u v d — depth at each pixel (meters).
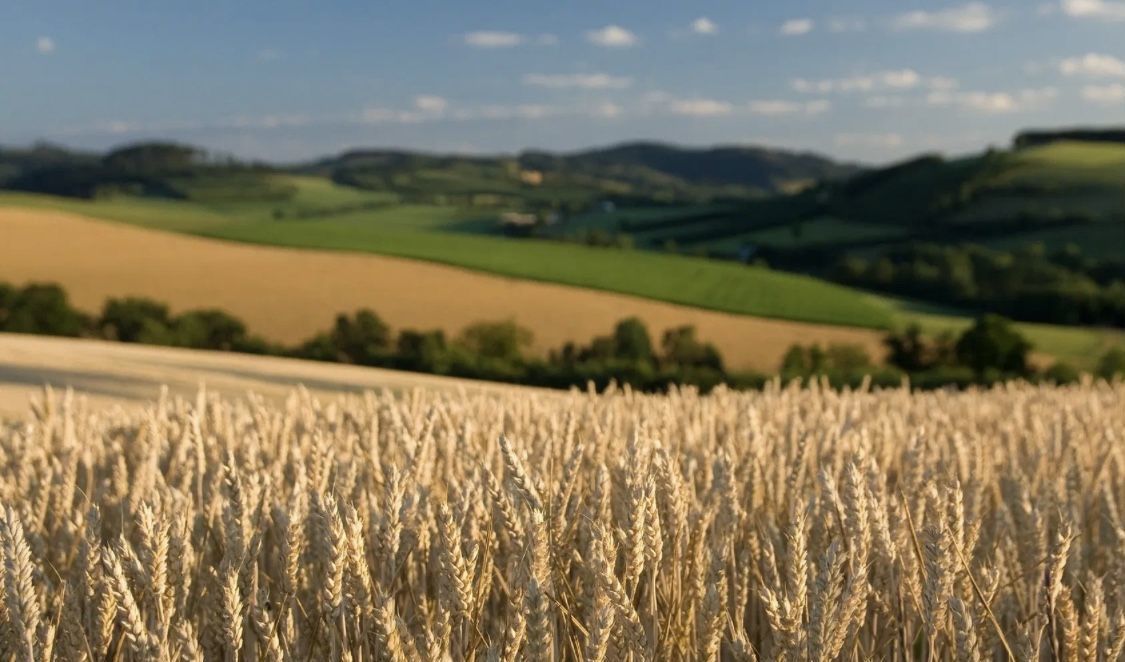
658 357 54.12
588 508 2.65
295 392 5.32
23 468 3.62
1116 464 4.91
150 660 1.95
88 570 2.36
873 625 2.90
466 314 59.22
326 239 80.69
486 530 2.56
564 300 64.38
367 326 52.41
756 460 3.61
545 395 7.10
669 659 2.51
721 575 2.43
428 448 3.37
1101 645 2.62
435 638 2.20
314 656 2.56
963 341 56.16
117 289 60.41
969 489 3.72
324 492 3.10
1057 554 2.48
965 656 2.16
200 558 2.86
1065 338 71.44
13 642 2.01
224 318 54.16
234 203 158.38
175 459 3.85
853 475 2.56
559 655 2.71
